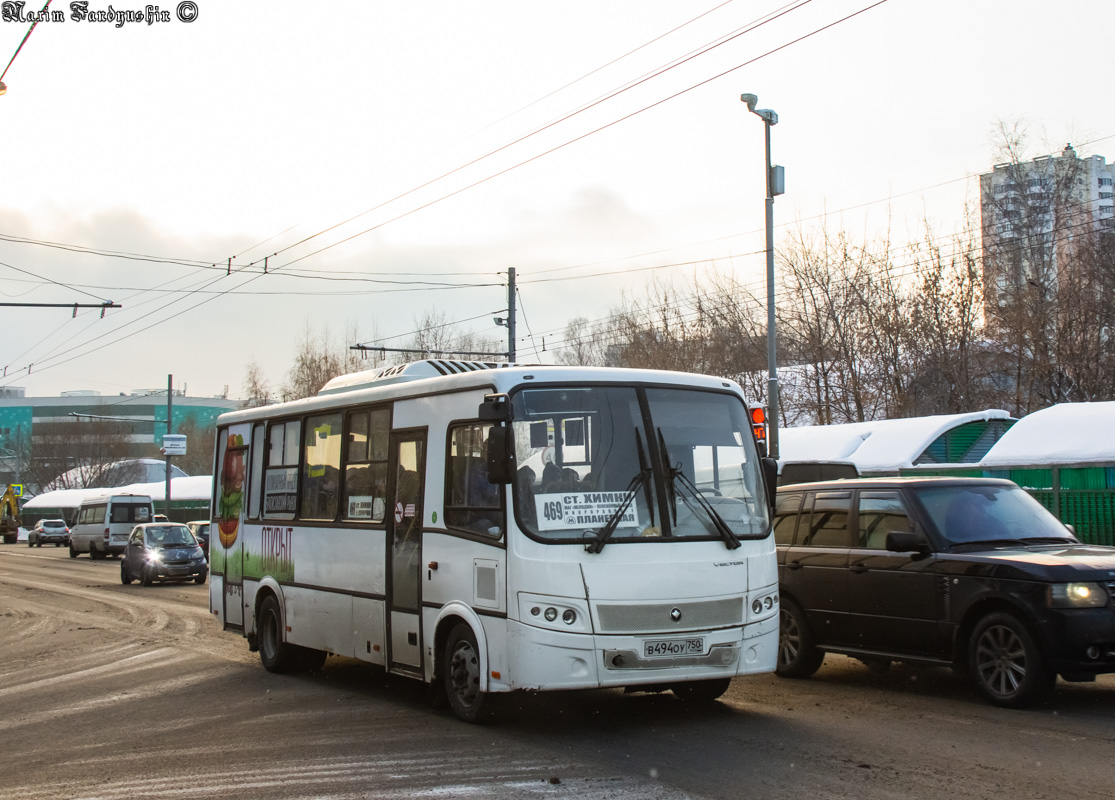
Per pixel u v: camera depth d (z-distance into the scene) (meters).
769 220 22.55
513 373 8.08
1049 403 32.12
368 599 9.62
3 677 12.34
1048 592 8.05
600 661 7.48
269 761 7.21
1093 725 7.69
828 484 10.50
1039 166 36.31
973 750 6.96
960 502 9.50
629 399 8.24
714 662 7.84
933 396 34.09
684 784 6.22
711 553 7.98
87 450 100.31
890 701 8.95
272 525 11.77
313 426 11.07
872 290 36.03
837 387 36.56
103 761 7.45
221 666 12.45
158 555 28.34
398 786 6.37
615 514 7.81
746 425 8.77
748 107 22.38
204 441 114.38
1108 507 18.92
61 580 31.31
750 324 39.47
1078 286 32.03
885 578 9.38
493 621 7.79
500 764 6.87
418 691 10.12
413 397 9.20
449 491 8.51
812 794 5.93
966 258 34.22
